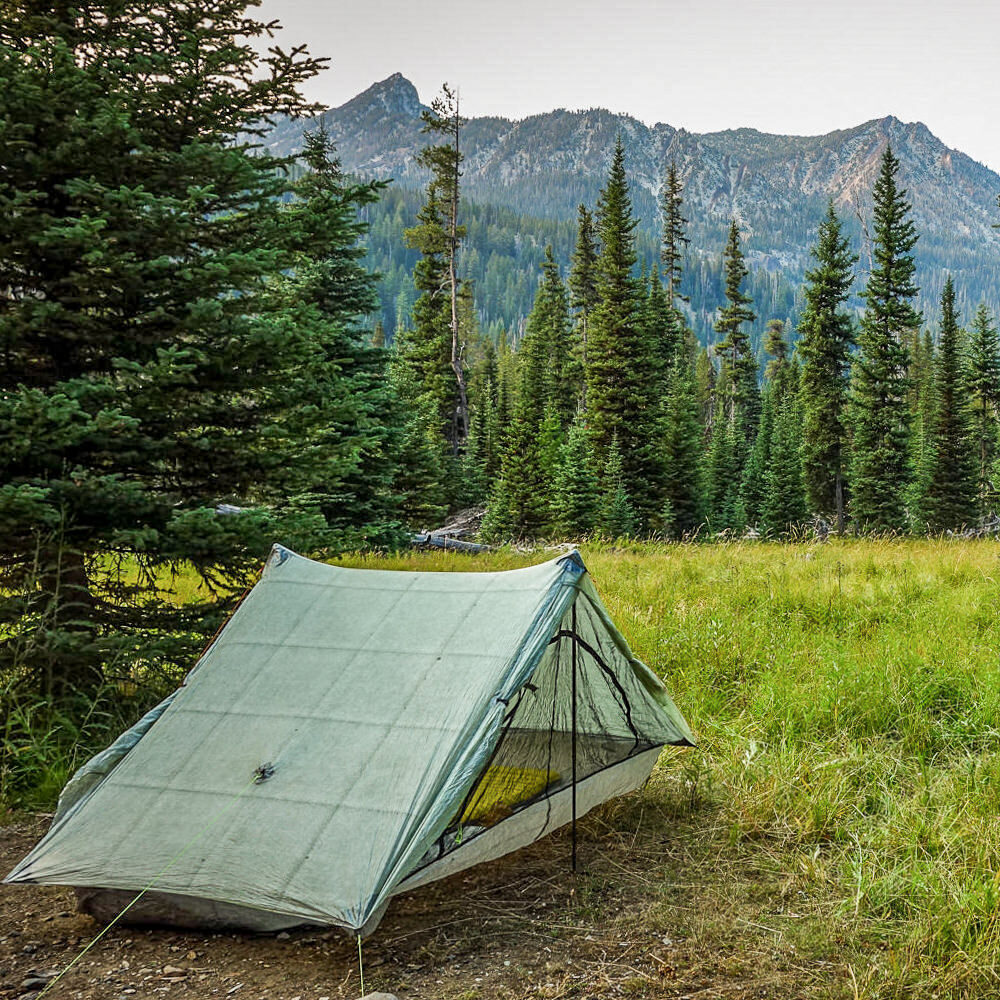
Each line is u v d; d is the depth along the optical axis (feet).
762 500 167.02
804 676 25.90
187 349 22.85
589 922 14.42
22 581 22.54
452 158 132.16
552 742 19.48
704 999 12.12
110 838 13.96
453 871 14.33
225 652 16.93
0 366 22.56
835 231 143.02
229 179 23.52
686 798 19.36
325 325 24.63
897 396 138.51
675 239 226.79
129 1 23.40
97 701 21.43
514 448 111.75
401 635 16.37
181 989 12.39
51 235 20.35
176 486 24.21
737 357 225.56
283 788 14.01
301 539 24.50
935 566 45.19
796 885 15.47
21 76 20.62
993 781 18.72
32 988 12.43
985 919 13.44
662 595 37.37
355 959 13.25
